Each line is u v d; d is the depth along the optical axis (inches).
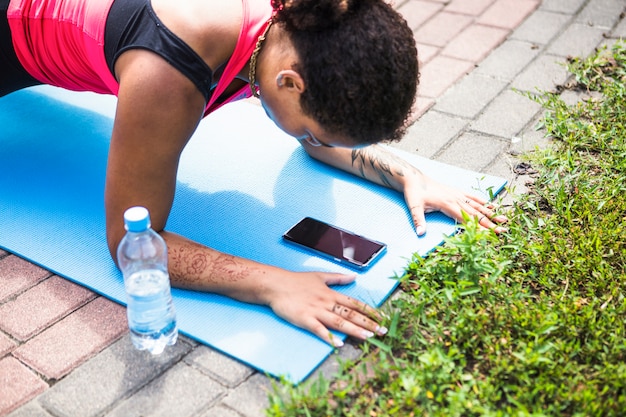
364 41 76.9
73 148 122.1
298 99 81.4
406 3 165.3
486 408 76.6
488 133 125.4
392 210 108.5
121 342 88.4
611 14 157.1
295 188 113.4
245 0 87.5
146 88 83.4
